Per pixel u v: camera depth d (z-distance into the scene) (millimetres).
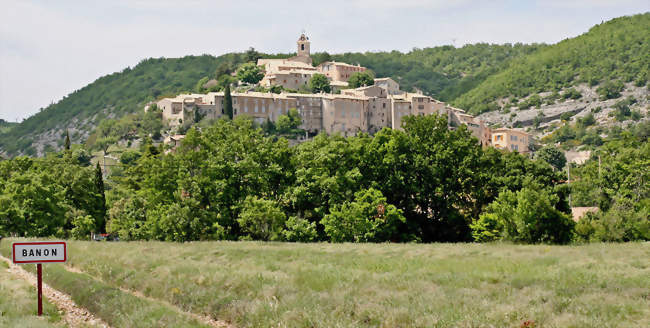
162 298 27266
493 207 58906
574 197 100188
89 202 90812
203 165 67938
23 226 72812
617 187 75938
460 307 22281
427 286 26312
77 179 89312
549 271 29734
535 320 20438
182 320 21859
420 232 68812
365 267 33844
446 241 67625
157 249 45688
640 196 74375
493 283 27156
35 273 33875
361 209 60438
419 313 21719
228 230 65000
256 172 66375
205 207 66625
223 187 65375
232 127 76375
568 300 22734
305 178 65750
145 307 23484
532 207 54688
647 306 21797
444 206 68312
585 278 26938
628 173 75250
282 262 37156
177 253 43281
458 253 41250
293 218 62156
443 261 35656
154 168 70250
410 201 68875
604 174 77125
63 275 30906
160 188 69125
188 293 26672
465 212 71000
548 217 54531
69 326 22562
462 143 70000
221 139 73875
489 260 35844
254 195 66312
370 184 68375
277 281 28031
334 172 67938
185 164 70000
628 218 59438
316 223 68562
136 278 31141
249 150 69562
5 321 21719
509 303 22719
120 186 128000
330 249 45219
